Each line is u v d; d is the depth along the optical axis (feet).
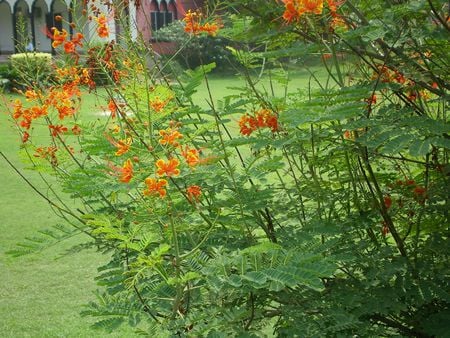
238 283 6.95
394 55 9.78
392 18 8.61
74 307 16.70
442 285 8.69
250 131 9.41
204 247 8.75
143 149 7.86
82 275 18.80
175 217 8.10
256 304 8.65
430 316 8.87
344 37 8.43
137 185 7.77
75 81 10.00
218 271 7.26
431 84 9.70
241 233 8.84
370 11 9.41
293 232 9.09
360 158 9.89
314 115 7.76
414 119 7.84
